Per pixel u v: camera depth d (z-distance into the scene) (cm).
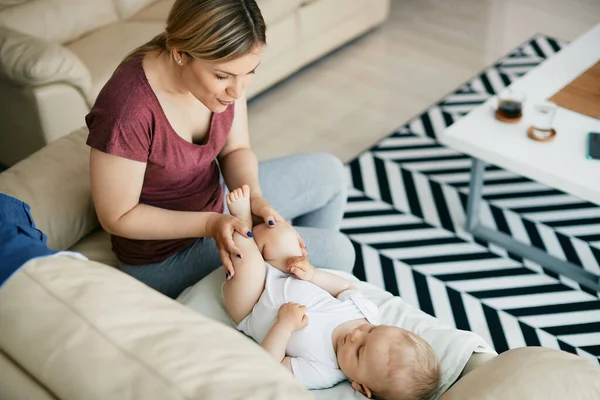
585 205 260
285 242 159
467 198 266
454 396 114
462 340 143
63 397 94
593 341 207
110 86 136
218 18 118
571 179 203
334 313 149
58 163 170
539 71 259
